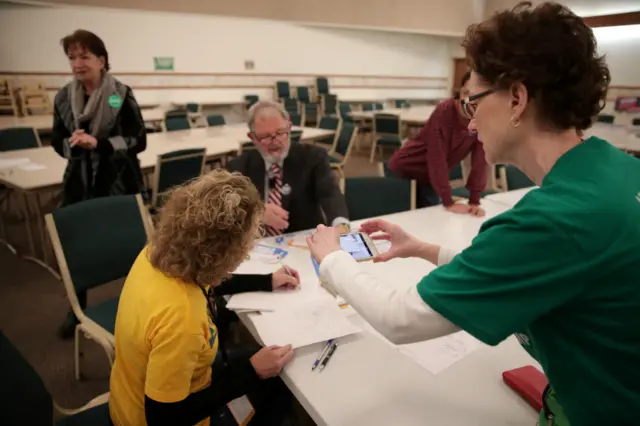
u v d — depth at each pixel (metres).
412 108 8.68
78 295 1.87
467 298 0.57
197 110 7.88
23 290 2.67
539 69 0.56
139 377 0.91
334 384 0.90
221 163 4.61
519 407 0.85
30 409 0.80
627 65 7.47
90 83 2.19
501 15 0.60
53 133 2.31
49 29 6.68
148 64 7.73
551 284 0.52
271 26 8.84
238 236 0.86
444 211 2.12
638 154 3.94
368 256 1.21
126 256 1.80
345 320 1.11
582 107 0.57
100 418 1.12
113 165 2.26
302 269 1.42
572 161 0.58
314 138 4.65
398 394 0.88
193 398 0.89
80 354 1.95
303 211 1.94
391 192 2.31
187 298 0.86
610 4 7.12
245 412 1.13
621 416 0.55
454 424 0.80
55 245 1.61
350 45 9.94
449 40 11.45
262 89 9.12
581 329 0.55
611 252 0.51
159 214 0.91
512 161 0.67
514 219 0.55
